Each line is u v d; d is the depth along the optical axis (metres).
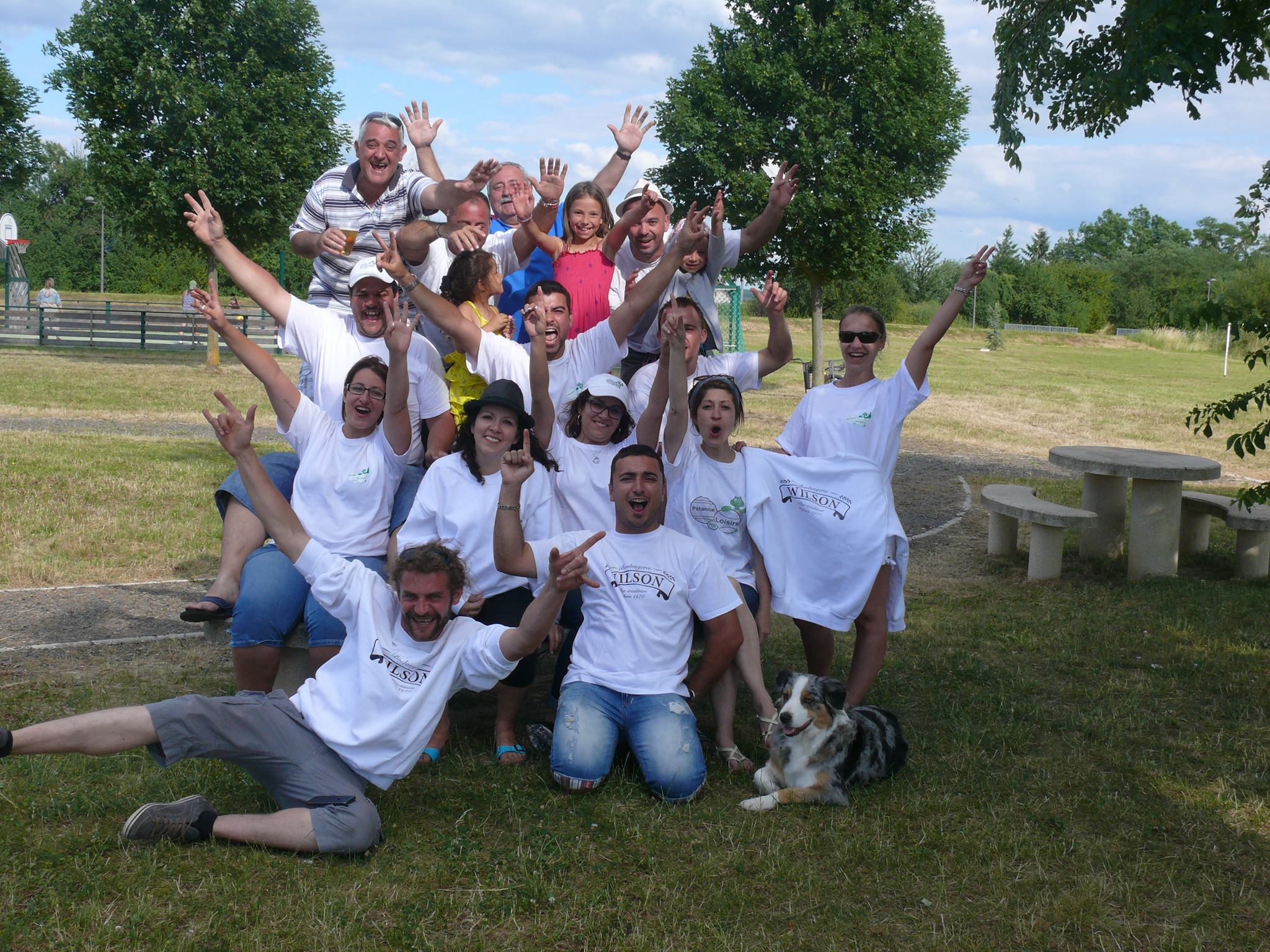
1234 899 3.86
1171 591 8.52
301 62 25.44
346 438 5.21
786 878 3.93
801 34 18.36
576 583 3.98
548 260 6.53
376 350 5.52
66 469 11.55
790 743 4.61
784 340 5.97
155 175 23.78
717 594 4.87
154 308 43.09
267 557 5.09
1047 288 82.00
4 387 19.70
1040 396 27.45
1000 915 3.72
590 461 5.25
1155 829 4.39
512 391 4.89
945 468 15.27
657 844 4.16
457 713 5.69
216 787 4.52
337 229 5.95
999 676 6.38
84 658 6.35
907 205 19.47
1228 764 5.09
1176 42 6.96
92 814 4.19
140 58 23.84
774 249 19.31
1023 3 8.55
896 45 18.25
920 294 76.00
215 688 5.86
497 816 4.38
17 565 8.30
